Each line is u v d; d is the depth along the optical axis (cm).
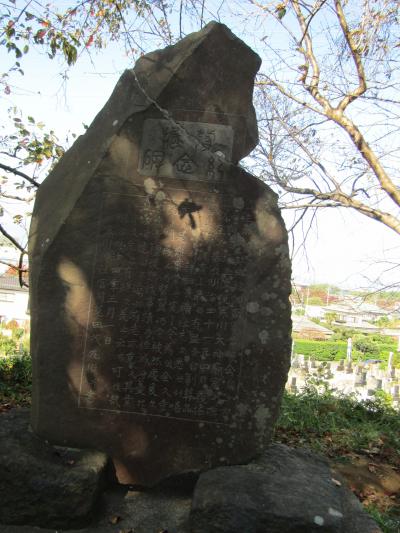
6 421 333
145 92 334
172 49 342
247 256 325
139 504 306
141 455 320
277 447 344
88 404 323
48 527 282
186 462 318
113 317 326
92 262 328
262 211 327
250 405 320
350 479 438
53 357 325
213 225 327
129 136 333
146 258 328
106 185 330
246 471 300
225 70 338
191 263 327
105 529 282
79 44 520
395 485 438
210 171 329
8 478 284
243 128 338
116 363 325
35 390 326
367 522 279
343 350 2197
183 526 285
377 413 591
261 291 324
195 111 335
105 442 321
